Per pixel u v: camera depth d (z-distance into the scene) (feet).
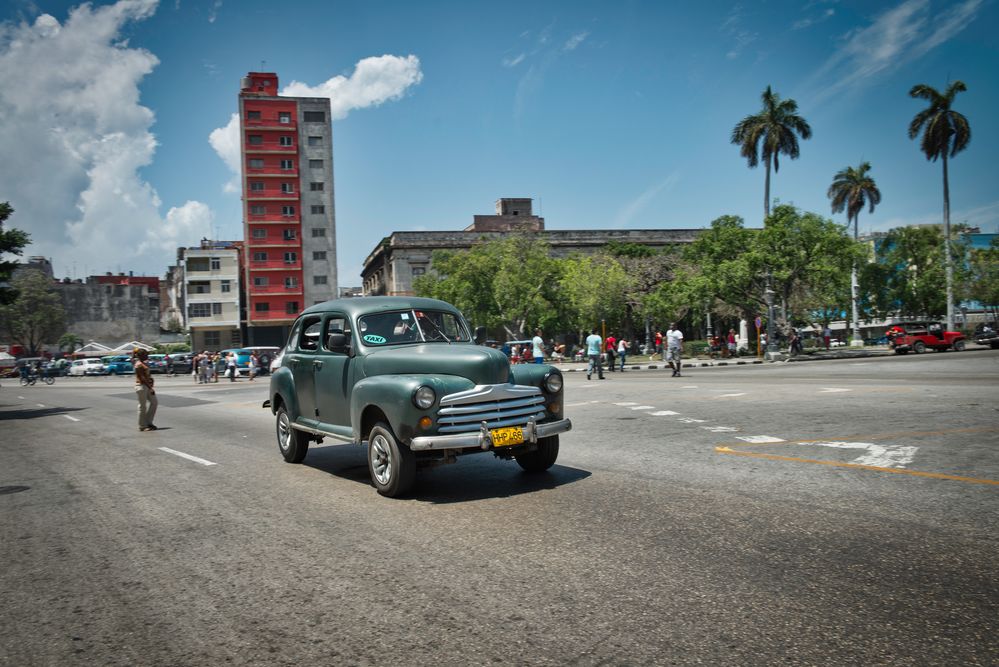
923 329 120.37
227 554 14.90
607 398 50.80
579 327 156.56
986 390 43.34
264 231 236.22
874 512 15.92
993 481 18.54
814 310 152.56
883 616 10.23
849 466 21.29
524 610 10.97
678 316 148.05
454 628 10.39
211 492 22.03
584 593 11.57
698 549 13.69
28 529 18.19
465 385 19.72
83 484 24.84
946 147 144.05
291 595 12.16
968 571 11.93
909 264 176.45
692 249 128.88
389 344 23.02
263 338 240.94
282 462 27.96
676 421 34.76
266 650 9.95
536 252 150.82
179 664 9.65
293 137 238.89
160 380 152.66
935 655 8.98
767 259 114.83
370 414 21.29
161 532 17.12
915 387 47.60
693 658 9.10
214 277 239.30
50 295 264.93
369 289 247.50
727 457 23.85
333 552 14.65
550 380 21.68
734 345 132.46
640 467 22.77
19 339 264.93
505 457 21.66
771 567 12.49
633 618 10.46
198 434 40.47
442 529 16.10
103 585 13.26
